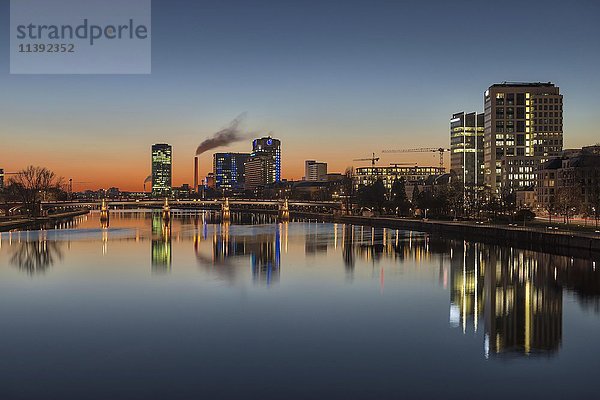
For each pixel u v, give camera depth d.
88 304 83.38
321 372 53.12
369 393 48.25
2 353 59.22
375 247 165.38
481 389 49.00
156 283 101.12
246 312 77.38
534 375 52.38
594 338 64.06
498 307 80.38
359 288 95.56
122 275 111.06
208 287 96.75
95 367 54.66
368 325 70.19
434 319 73.31
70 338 64.88
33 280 106.00
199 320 72.94
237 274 111.81
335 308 79.81
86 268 121.75
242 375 52.41
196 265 125.94
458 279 104.75
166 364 55.44
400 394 48.09
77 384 50.31
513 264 125.00
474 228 197.25
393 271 115.69
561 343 62.28
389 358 57.16
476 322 71.75
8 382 50.78
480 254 145.12
